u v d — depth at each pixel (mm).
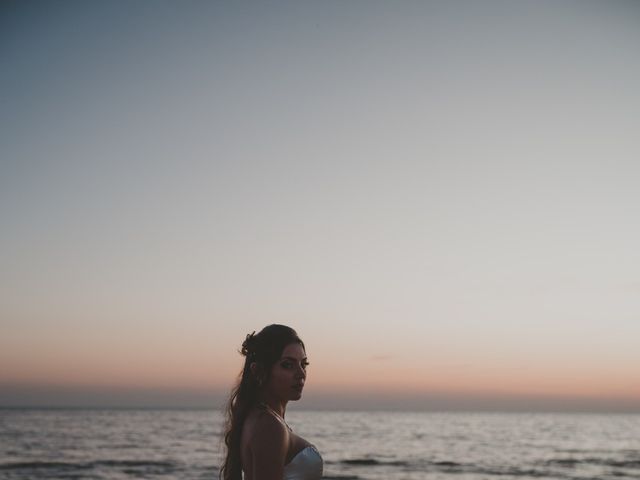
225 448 3158
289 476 2904
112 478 28750
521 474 34156
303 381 3129
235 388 3215
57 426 81062
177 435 63656
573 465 39500
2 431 67250
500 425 116375
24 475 29484
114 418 122625
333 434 74812
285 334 3121
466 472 34719
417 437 70375
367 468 36156
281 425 2908
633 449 54469
